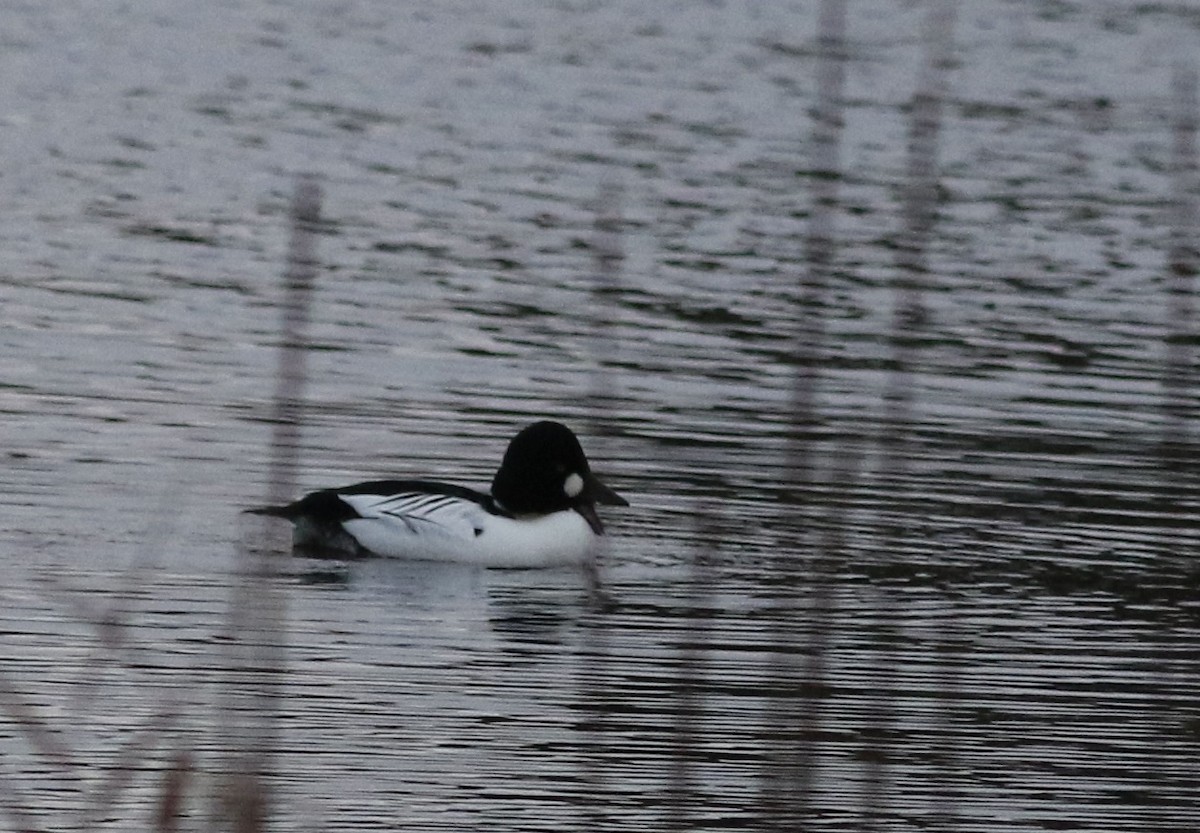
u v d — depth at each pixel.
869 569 15.49
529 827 11.10
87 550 15.07
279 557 15.55
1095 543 16.16
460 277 22.70
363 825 11.01
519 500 16.08
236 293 21.91
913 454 18.05
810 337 10.32
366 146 27.61
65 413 18.05
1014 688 13.30
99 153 26.92
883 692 13.17
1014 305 22.36
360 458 17.50
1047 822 11.45
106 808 10.99
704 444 18.11
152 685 12.76
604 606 14.72
